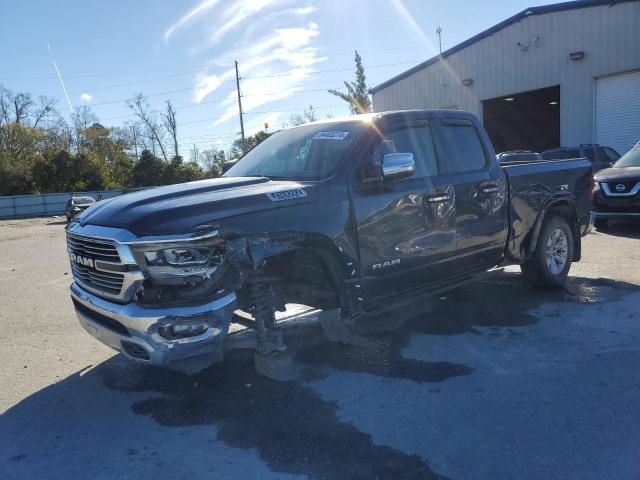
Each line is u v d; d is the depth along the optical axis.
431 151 5.26
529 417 3.66
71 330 6.20
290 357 4.46
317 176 4.53
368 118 4.94
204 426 3.74
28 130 68.25
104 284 3.89
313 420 3.73
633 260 8.35
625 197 10.79
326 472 3.12
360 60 38.03
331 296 4.51
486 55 25.69
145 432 3.71
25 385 4.60
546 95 28.03
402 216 4.79
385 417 3.74
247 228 3.81
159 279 3.58
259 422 3.74
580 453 3.21
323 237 4.20
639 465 3.07
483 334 5.30
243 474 3.15
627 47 20.45
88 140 74.94
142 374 4.71
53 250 15.43
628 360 4.53
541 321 5.60
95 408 4.12
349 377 4.42
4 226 32.75
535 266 6.51
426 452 3.29
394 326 5.63
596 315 5.71
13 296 8.30
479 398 3.96
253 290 4.11
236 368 4.68
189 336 3.59
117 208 3.97
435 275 5.22
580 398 3.90
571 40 22.22
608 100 21.39
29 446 3.59
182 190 4.20
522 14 23.70
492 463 3.14
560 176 6.69
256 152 5.64
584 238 10.64
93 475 3.22
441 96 28.30
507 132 28.25
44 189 56.44
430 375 4.40
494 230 5.77
